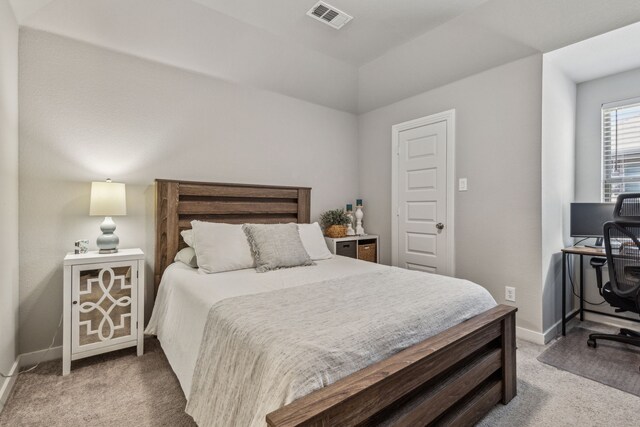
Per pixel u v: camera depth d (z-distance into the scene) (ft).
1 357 5.72
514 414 5.35
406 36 8.98
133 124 8.46
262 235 8.41
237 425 3.59
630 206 6.97
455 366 4.93
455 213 10.10
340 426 3.09
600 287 8.16
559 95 9.08
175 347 6.07
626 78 9.30
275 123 11.29
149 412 5.38
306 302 5.14
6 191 6.05
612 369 6.85
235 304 5.06
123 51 8.25
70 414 5.32
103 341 7.03
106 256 7.04
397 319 4.47
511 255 8.76
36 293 7.20
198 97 9.57
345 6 7.68
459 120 9.98
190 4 7.57
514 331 5.85
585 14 6.91
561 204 9.25
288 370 3.24
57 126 7.45
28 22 7.01
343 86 11.85
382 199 12.80
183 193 8.98
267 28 8.59
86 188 7.81
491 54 8.71
